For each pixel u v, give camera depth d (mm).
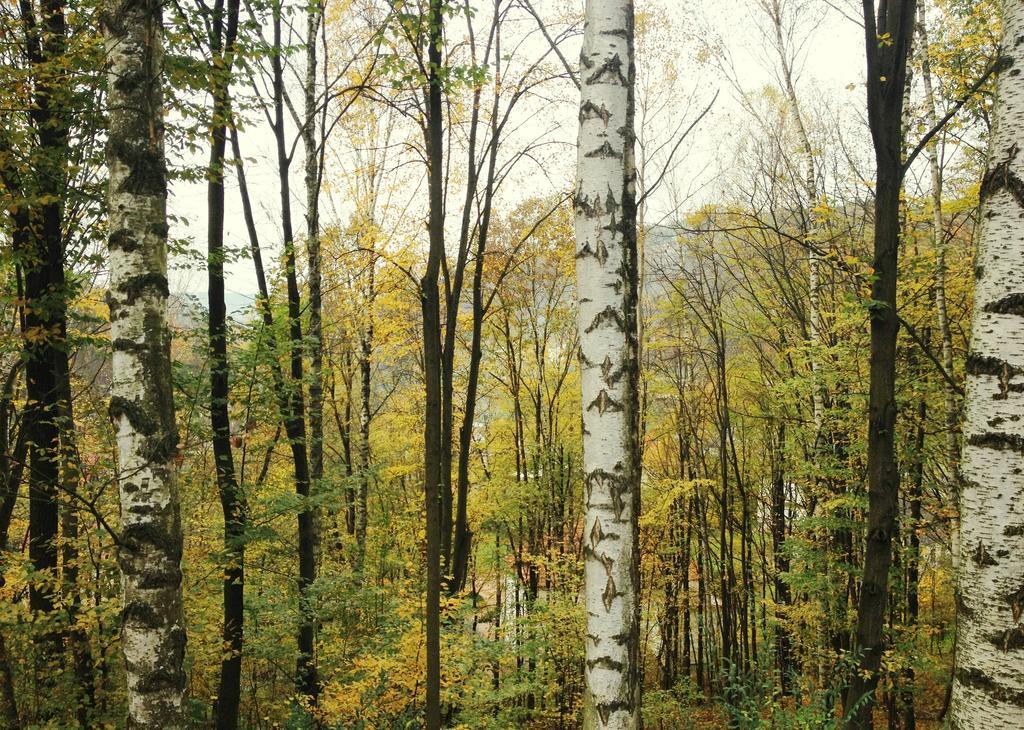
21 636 5676
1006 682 2627
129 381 3740
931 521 9734
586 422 3564
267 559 9078
